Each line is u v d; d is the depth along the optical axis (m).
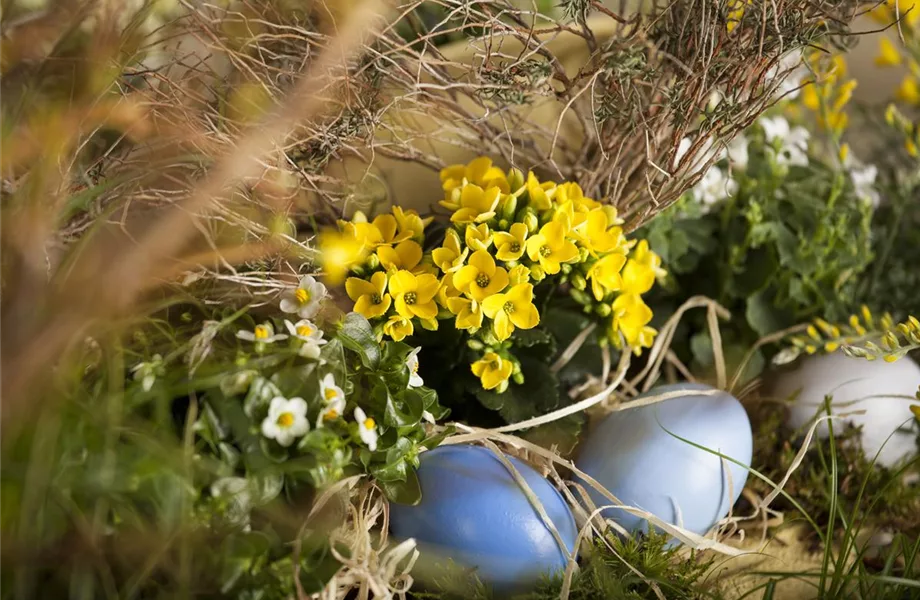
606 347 0.66
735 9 0.62
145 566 0.54
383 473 0.59
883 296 0.72
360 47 0.61
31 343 0.54
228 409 0.56
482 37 0.62
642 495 0.62
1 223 0.56
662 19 0.63
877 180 0.74
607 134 0.65
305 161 0.62
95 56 0.58
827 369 0.67
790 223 0.70
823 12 0.61
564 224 0.62
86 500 0.54
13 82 0.58
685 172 0.63
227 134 0.61
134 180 0.59
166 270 0.58
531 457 0.63
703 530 0.62
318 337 0.58
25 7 0.59
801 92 0.74
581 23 0.63
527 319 0.61
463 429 0.61
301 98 0.58
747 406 0.68
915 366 0.67
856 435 0.66
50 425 0.54
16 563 0.53
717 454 0.61
